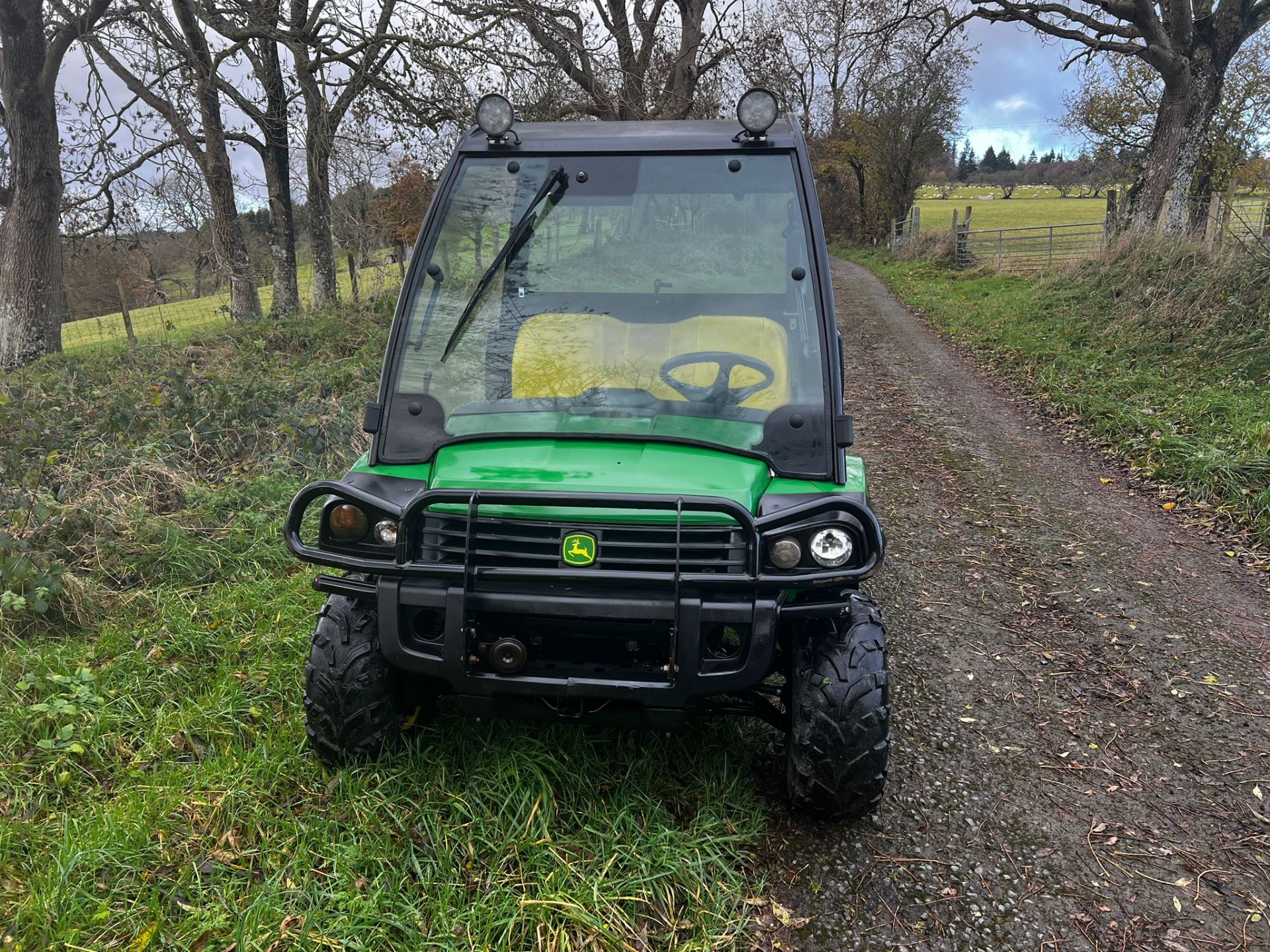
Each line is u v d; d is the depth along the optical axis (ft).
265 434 23.17
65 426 23.34
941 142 117.29
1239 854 10.26
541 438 9.91
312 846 9.34
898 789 11.12
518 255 11.18
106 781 10.86
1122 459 26.78
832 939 8.66
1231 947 8.85
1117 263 49.73
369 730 10.09
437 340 10.80
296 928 8.37
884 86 113.70
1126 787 11.47
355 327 42.09
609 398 10.34
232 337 42.24
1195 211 52.16
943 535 20.83
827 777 9.48
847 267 106.52
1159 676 14.40
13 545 14.67
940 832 10.35
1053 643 15.49
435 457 10.09
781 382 10.27
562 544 9.00
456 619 9.01
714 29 64.69
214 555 16.94
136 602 15.38
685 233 11.04
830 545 8.82
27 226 48.70
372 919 8.41
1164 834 10.56
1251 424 25.82
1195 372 32.73
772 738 11.52
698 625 8.83
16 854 9.41
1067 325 43.93
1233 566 19.15
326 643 10.04
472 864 9.24
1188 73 59.00
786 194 11.08
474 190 11.41
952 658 14.82
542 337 10.85
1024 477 25.53
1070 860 10.02
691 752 11.05
